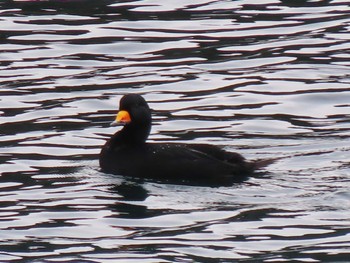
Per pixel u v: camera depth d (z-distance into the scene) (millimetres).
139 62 20266
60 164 15938
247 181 15086
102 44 21016
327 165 15750
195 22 22016
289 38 21156
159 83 19297
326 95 18719
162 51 20719
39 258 13008
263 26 21719
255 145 16688
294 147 16562
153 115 17953
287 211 14195
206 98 18672
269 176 15266
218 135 17109
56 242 13445
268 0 23188
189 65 20078
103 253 13125
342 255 13016
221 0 23250
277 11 22531
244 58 20344
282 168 15594
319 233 13594
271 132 17234
